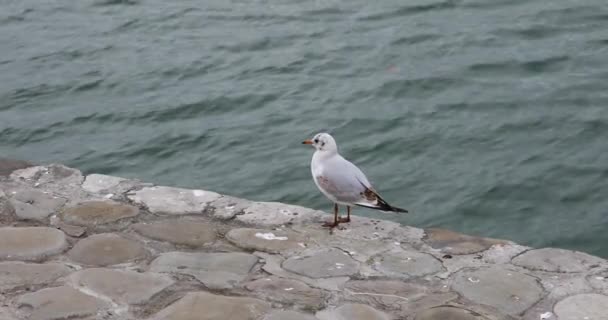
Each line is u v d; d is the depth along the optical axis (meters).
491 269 6.23
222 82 17.39
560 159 13.77
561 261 6.32
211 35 20.00
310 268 6.30
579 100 15.66
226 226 7.01
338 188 6.93
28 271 6.23
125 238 6.77
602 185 13.02
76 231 6.88
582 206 12.60
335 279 6.15
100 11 22.30
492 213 12.56
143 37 20.25
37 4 23.17
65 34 20.77
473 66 17.25
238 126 15.55
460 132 14.77
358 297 5.89
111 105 16.81
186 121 15.93
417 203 12.87
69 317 5.66
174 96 16.94
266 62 18.19
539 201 12.77
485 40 18.53
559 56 17.56
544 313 5.66
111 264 6.39
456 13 20.25
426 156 14.13
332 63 17.86
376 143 14.61
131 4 22.72
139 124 15.97
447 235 6.80
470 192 13.02
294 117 15.67
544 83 16.45
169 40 19.91
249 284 6.07
